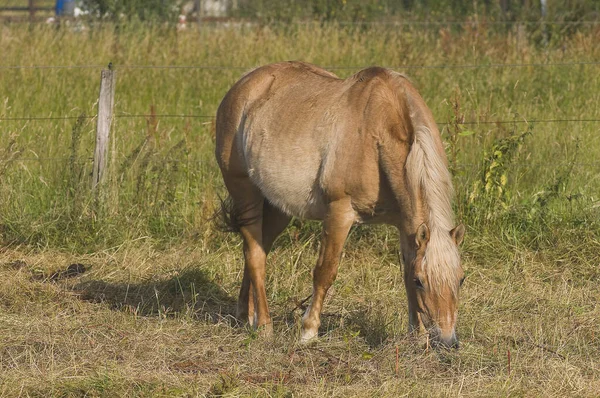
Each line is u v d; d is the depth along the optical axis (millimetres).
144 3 52969
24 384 15320
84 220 25781
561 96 35781
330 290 22016
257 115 19297
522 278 22859
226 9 67000
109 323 19297
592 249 24125
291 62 20328
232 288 22719
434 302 15398
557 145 29469
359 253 24469
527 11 51250
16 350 17219
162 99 36719
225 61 42000
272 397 15062
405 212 16703
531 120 29062
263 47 43188
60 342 17781
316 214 18344
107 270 23672
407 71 38719
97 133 26500
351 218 17625
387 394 15055
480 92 35906
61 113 34719
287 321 20172
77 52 42406
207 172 27578
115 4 51375
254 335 18484
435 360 16422
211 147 29953
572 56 40906
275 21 50719
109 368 16219
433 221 15875
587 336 18875
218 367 16734
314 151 17797
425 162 16281
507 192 25531
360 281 22891
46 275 23156
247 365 16828
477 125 28516
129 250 24812
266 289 22203
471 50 42344
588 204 25672
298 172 18078
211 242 25109
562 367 16297
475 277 23047
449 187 16438
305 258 23844
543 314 20141
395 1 60156
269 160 18656
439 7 57594
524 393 15305
